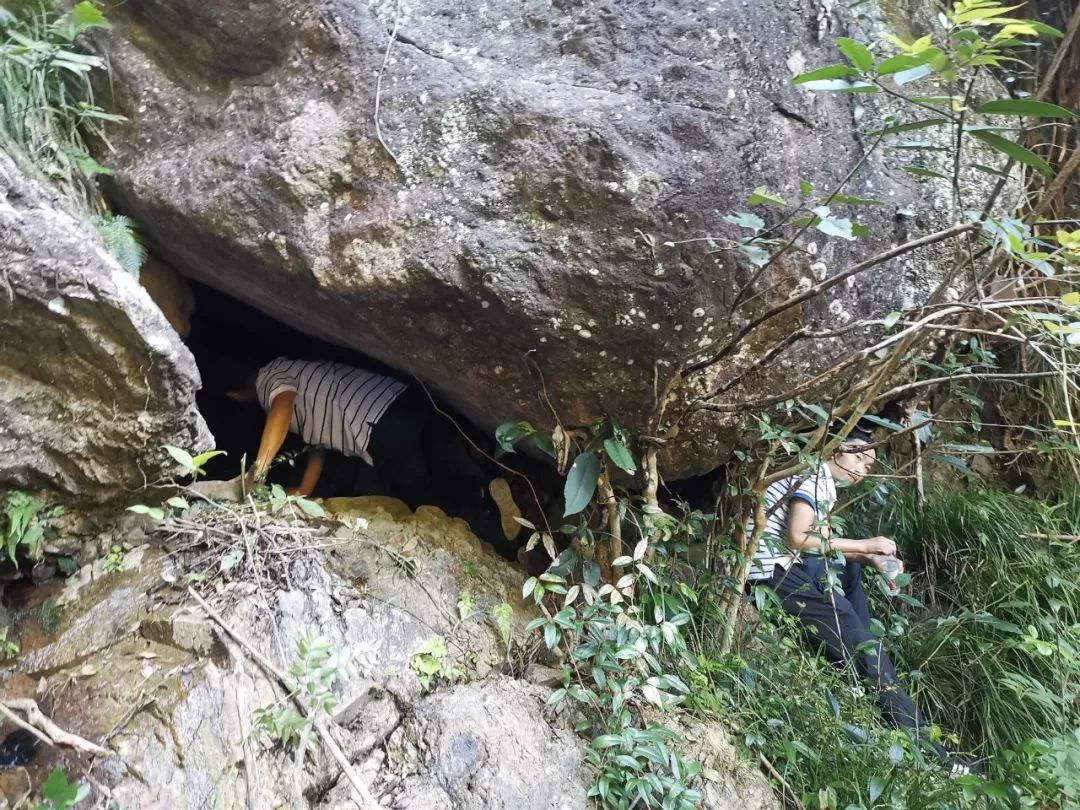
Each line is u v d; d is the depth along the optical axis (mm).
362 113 1793
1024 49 2912
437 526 2117
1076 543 2682
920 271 2164
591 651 1773
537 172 1688
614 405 1855
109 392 1574
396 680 1693
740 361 1923
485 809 1525
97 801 1291
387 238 1723
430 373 2000
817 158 1921
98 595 1704
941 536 2822
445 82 1791
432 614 1864
